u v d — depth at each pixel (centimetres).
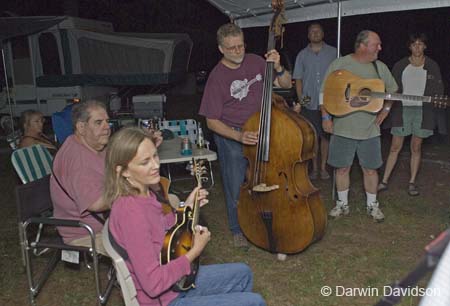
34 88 1187
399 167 670
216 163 730
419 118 506
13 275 378
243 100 370
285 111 347
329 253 389
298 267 367
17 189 305
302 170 352
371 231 433
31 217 315
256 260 382
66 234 307
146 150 200
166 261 203
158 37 1238
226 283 235
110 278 328
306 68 561
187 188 605
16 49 1175
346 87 414
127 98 1269
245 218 371
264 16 581
